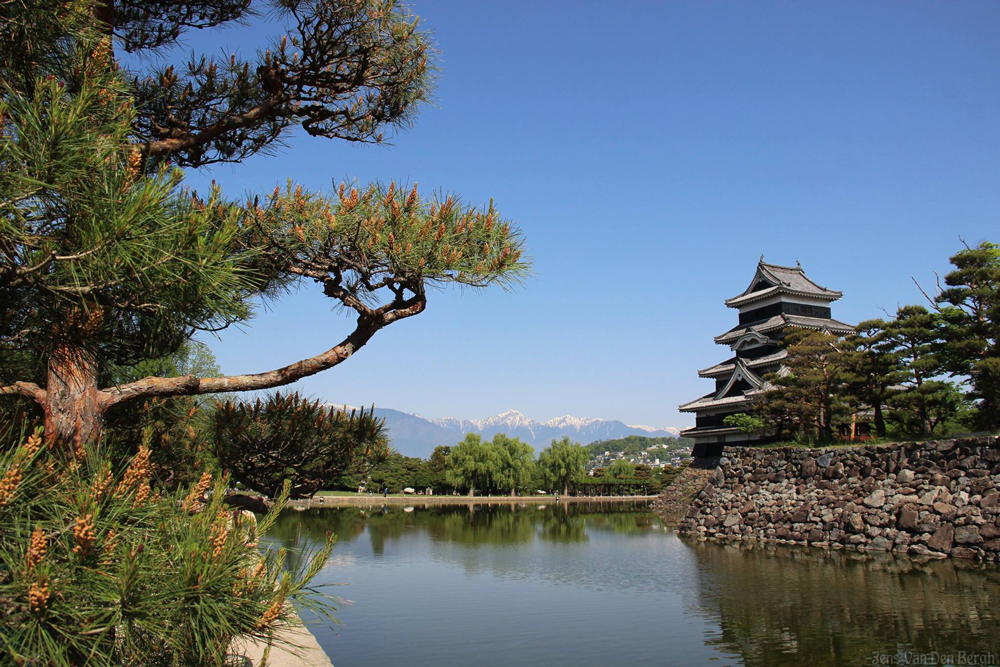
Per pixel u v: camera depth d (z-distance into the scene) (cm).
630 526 4188
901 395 2777
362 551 2856
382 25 678
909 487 2433
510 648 1282
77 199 333
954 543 2173
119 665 292
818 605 1553
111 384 526
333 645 1306
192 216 350
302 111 695
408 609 1641
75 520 296
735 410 4809
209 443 762
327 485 773
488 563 2478
